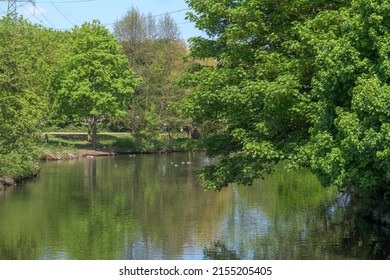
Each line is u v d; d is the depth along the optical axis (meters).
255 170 22.86
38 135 42.44
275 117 21.47
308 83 22.03
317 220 26.97
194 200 34.03
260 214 29.00
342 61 17.41
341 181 17.39
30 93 43.75
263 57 22.17
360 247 21.34
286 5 22.28
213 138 25.75
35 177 45.66
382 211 24.72
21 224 26.58
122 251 21.38
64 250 21.48
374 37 16.97
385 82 16.64
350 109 17.78
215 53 26.11
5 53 32.75
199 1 25.44
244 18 23.25
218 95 22.94
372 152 16.59
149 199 34.41
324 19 20.38
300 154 20.48
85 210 30.50
